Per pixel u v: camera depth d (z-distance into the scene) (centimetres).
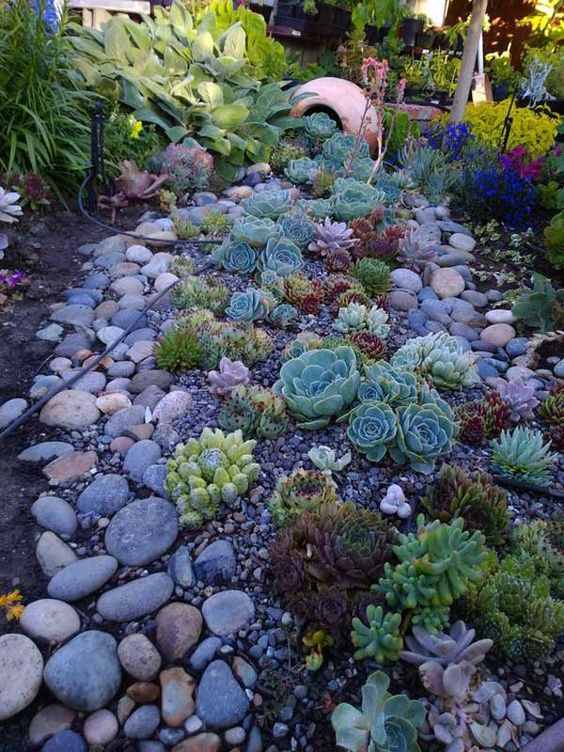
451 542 172
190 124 483
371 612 168
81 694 161
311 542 189
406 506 210
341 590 181
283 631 179
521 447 232
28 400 254
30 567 193
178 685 167
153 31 516
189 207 426
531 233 423
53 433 240
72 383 262
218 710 163
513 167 443
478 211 443
